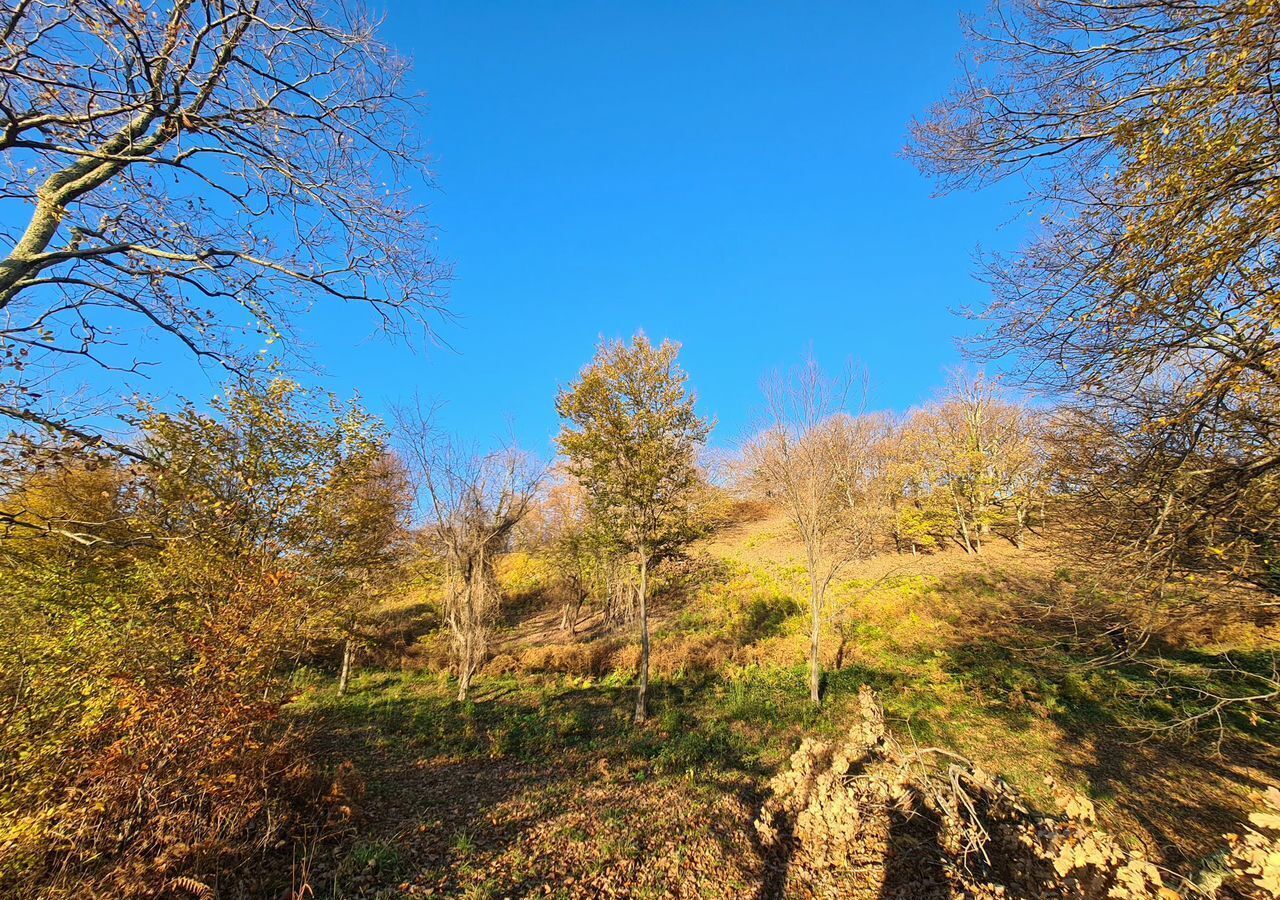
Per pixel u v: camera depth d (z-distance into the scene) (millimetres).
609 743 10297
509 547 23453
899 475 25578
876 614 18375
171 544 7230
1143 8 4152
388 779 8398
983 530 26000
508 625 23250
